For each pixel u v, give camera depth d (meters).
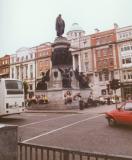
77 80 38.34
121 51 67.00
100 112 24.44
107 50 69.44
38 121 18.36
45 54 80.94
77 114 23.75
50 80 37.03
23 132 13.16
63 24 38.38
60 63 36.25
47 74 37.69
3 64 94.31
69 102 32.81
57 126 15.27
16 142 3.92
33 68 83.50
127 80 64.88
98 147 9.02
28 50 86.19
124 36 66.94
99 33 71.62
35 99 37.53
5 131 3.79
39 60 82.25
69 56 36.94
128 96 63.75
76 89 35.72
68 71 35.88
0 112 18.83
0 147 3.72
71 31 84.38
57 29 38.28
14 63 90.12
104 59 69.75
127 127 13.79
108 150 8.49
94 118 19.02
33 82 82.69
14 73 89.75
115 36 68.38
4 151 3.76
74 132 12.71
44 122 17.59
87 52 73.25
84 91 37.84
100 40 71.25
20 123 17.39
